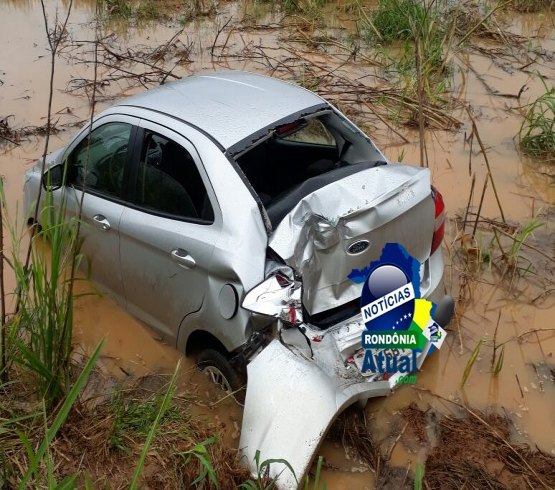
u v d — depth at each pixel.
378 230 3.57
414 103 8.08
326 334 3.61
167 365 4.38
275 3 12.02
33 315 3.87
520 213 6.12
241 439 3.46
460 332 4.70
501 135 7.49
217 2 12.33
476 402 4.12
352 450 3.76
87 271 4.84
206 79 4.77
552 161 6.94
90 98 8.39
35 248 3.99
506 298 5.05
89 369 3.24
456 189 6.49
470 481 3.56
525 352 4.53
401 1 10.44
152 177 4.18
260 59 9.67
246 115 4.14
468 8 11.05
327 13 11.48
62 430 3.75
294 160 4.46
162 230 4.04
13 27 11.05
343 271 3.60
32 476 3.49
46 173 4.85
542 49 9.82
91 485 3.16
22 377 3.99
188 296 3.98
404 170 4.08
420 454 3.75
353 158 4.51
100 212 4.48
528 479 3.57
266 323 3.59
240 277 3.59
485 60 9.45
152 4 12.09
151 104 4.37
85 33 10.81
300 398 3.39
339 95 8.38
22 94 8.48
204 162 3.87
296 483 3.25
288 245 3.61
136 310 4.57
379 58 9.60
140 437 3.74
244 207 3.72
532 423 3.98
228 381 3.92
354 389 3.56
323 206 3.78
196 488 3.44
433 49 9.11
